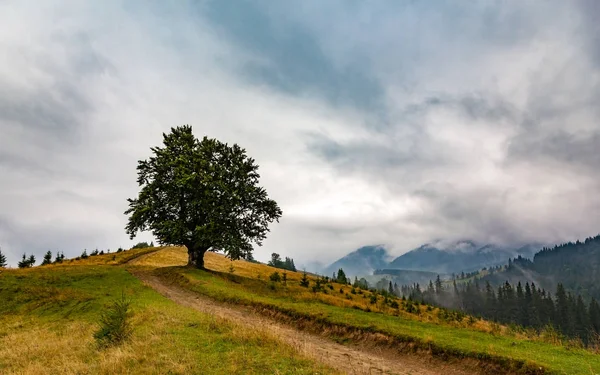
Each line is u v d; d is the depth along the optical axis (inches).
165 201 1700.3
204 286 1241.4
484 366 530.9
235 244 1660.9
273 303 939.3
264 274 2940.5
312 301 1096.8
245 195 1761.8
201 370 415.5
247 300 1003.3
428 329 727.7
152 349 489.7
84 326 772.6
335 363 529.7
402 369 538.0
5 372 516.4
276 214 1883.6
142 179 1748.3
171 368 420.5
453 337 653.3
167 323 629.9
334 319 772.6
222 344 505.0
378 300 2358.5
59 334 743.1
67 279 1390.3
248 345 504.1
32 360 552.7
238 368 420.5
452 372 536.4
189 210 1727.4
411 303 2456.9
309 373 410.9
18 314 1006.4
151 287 1275.8
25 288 1222.9
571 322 5959.6
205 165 1704.0
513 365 509.4
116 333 573.6
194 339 530.9
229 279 1509.6
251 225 1847.9
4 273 1456.7
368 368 523.8
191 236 1705.2
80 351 553.6
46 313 982.4
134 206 1702.8
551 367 481.7
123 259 2915.8
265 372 410.6
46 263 2950.3
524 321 6569.9
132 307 844.6
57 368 480.1
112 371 430.3
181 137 1812.3
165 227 1610.5
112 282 1364.4
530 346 615.2
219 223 1700.3
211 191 1675.7
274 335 556.7
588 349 618.2
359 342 689.0
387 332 679.1
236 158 1831.9
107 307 919.7
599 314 5890.8
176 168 1654.8
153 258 2918.3
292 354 474.9
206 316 695.7
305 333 757.3
